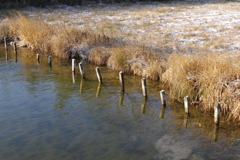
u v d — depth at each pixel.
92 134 7.19
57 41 14.77
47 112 8.34
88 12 24.27
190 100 8.92
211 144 6.75
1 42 17.88
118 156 6.29
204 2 30.48
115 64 12.28
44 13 23.19
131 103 9.04
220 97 8.21
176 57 10.37
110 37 15.45
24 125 7.61
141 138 7.01
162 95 8.66
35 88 10.19
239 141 6.89
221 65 8.88
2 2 24.58
